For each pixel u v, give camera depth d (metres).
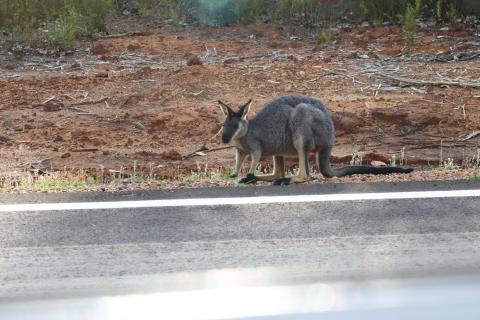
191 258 10.12
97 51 29.34
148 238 11.09
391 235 11.12
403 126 23.05
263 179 16.09
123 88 25.62
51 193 14.22
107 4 31.69
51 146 21.58
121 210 12.73
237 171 16.42
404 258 10.05
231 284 9.07
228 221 11.96
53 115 23.81
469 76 26.42
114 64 28.02
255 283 9.12
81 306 8.44
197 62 27.52
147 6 34.00
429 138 22.38
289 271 9.55
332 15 33.09
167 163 20.33
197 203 13.14
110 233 11.38
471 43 29.59
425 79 26.16
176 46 29.67
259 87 25.61
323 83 25.98
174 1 34.22
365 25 32.19
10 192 14.62
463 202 13.05
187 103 24.64
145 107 24.42
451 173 16.09
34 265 9.91
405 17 31.00
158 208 12.84
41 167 19.47
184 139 22.42
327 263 9.87
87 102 24.66
